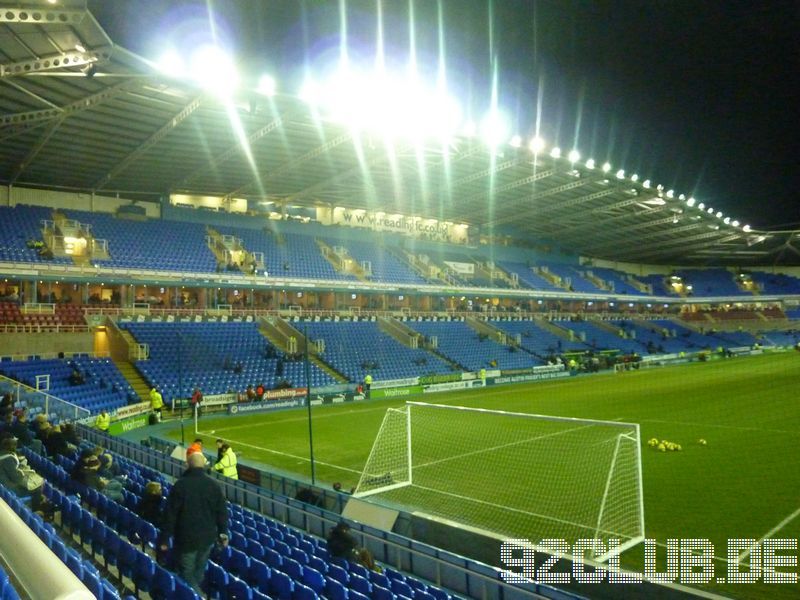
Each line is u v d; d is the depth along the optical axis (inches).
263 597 222.8
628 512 456.8
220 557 291.3
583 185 1493.6
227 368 1160.2
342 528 324.2
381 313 1654.8
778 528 417.7
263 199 1518.2
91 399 879.1
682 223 1927.9
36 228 1122.7
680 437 753.0
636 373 1692.9
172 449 658.8
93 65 640.4
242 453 723.4
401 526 412.8
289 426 917.2
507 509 474.9
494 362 1604.3
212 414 1045.2
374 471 607.5
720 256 2549.2
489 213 1796.3
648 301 2409.0
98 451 415.8
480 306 1968.5
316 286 1434.5
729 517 442.9
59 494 332.5
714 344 2340.1
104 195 1294.3
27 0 479.8
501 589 300.7
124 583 257.1
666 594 292.5
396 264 1704.0
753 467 590.9
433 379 1403.8
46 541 157.6
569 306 2281.0
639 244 2271.2
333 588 251.6
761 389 1209.4
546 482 553.6
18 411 636.7
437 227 1930.4
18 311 1034.1
